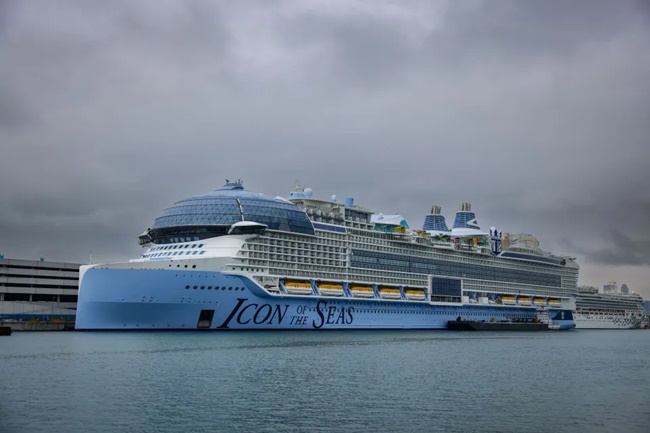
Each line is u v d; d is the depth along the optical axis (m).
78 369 95.44
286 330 175.62
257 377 91.69
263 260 169.38
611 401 79.25
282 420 66.38
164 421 64.88
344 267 195.50
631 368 114.88
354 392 82.31
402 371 102.50
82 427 61.97
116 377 88.94
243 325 165.00
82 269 151.38
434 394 82.06
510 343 173.00
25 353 113.25
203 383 85.75
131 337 140.75
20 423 63.00
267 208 174.88
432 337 185.25
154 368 97.19
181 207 169.88
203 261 158.25
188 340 136.75
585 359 130.88
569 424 66.56
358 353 126.00
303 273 180.50
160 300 150.62
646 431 63.88
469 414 70.56
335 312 190.25
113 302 147.50
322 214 193.50
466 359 123.25
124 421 64.56
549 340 195.00
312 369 101.38
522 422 67.19
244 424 64.44
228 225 165.25
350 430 63.06
